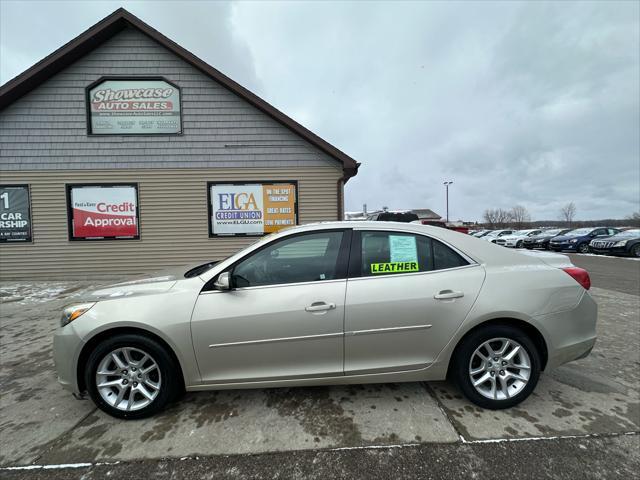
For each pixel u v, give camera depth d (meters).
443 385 2.82
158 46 8.27
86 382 2.38
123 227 8.35
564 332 2.50
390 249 2.61
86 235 8.28
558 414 2.40
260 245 2.62
